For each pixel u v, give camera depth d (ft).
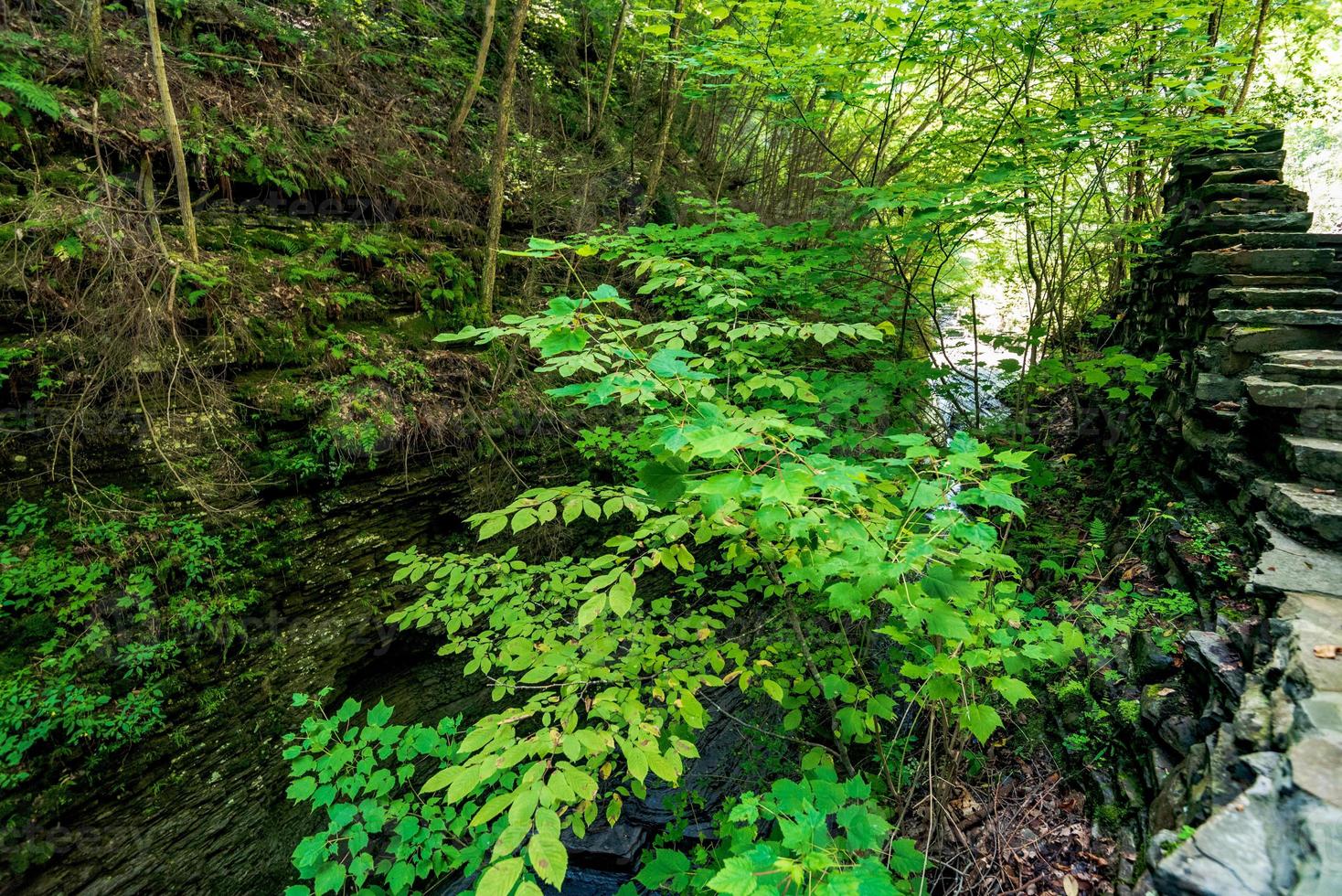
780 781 5.12
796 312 19.08
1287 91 23.11
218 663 12.41
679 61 14.64
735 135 33.68
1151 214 23.06
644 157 28.73
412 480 16.05
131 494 12.00
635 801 14.43
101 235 12.29
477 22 25.95
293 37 18.16
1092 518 16.70
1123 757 9.30
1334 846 3.88
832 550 6.73
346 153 17.53
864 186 14.38
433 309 18.08
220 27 16.71
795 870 3.94
